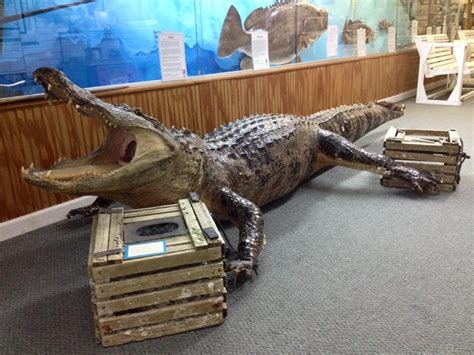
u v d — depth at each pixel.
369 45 6.15
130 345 1.57
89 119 2.80
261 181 2.64
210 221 1.71
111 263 1.46
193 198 1.93
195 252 1.53
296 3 4.52
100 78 2.94
